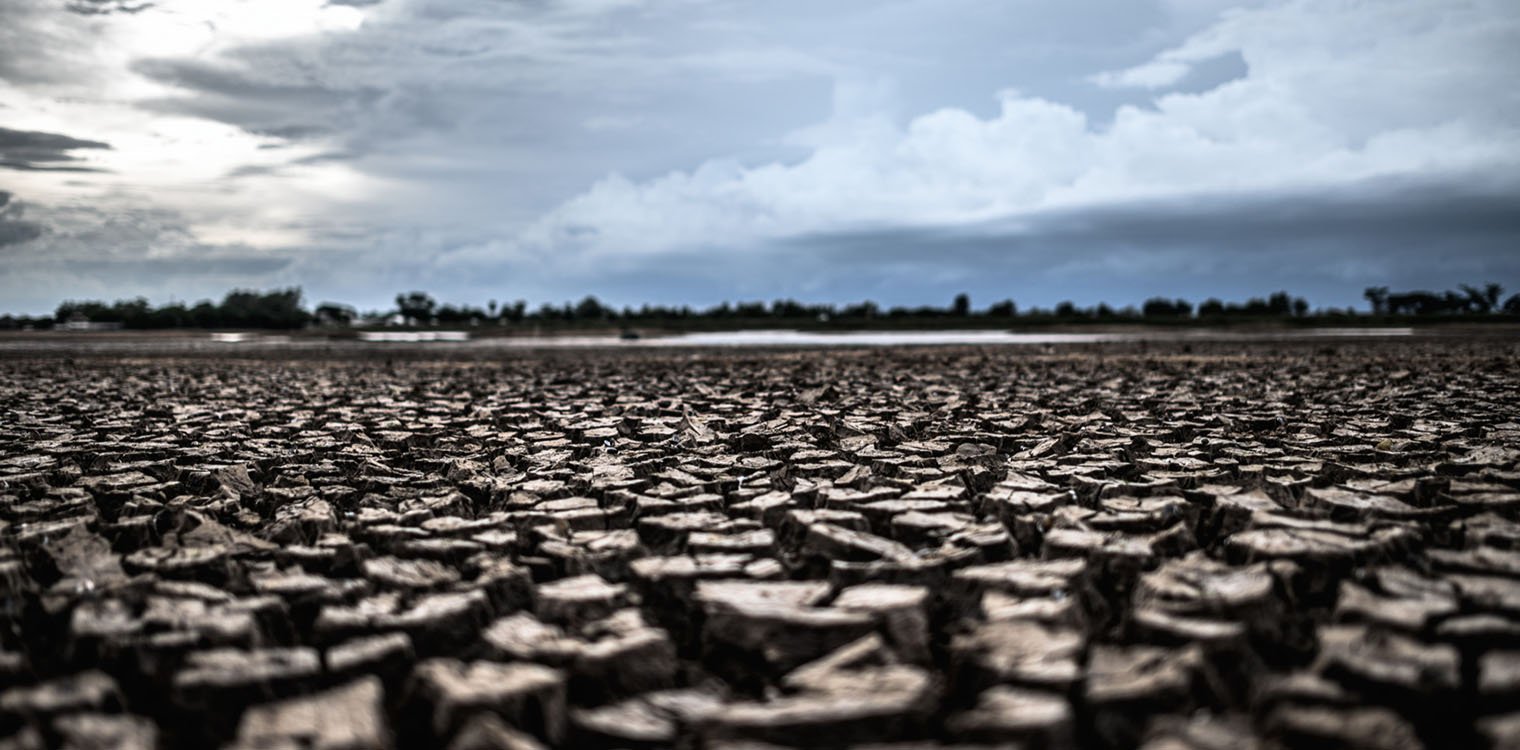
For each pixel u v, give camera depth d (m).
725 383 15.63
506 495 6.19
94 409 11.97
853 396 12.74
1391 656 3.12
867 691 2.96
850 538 4.64
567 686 3.27
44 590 4.20
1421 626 3.28
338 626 3.58
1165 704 2.88
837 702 2.88
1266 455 7.27
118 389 15.48
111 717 2.90
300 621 3.97
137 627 3.55
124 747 2.76
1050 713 2.76
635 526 5.43
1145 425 9.45
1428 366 18.16
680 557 4.54
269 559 4.70
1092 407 11.19
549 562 4.52
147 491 6.15
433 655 3.61
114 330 88.12
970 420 9.89
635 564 4.37
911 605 3.65
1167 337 44.88
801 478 6.69
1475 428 8.67
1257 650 3.55
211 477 6.72
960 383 15.23
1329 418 9.81
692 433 8.88
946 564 4.24
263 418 10.79
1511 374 15.63
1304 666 3.46
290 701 2.95
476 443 8.73
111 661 3.41
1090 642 3.65
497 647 3.46
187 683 3.02
